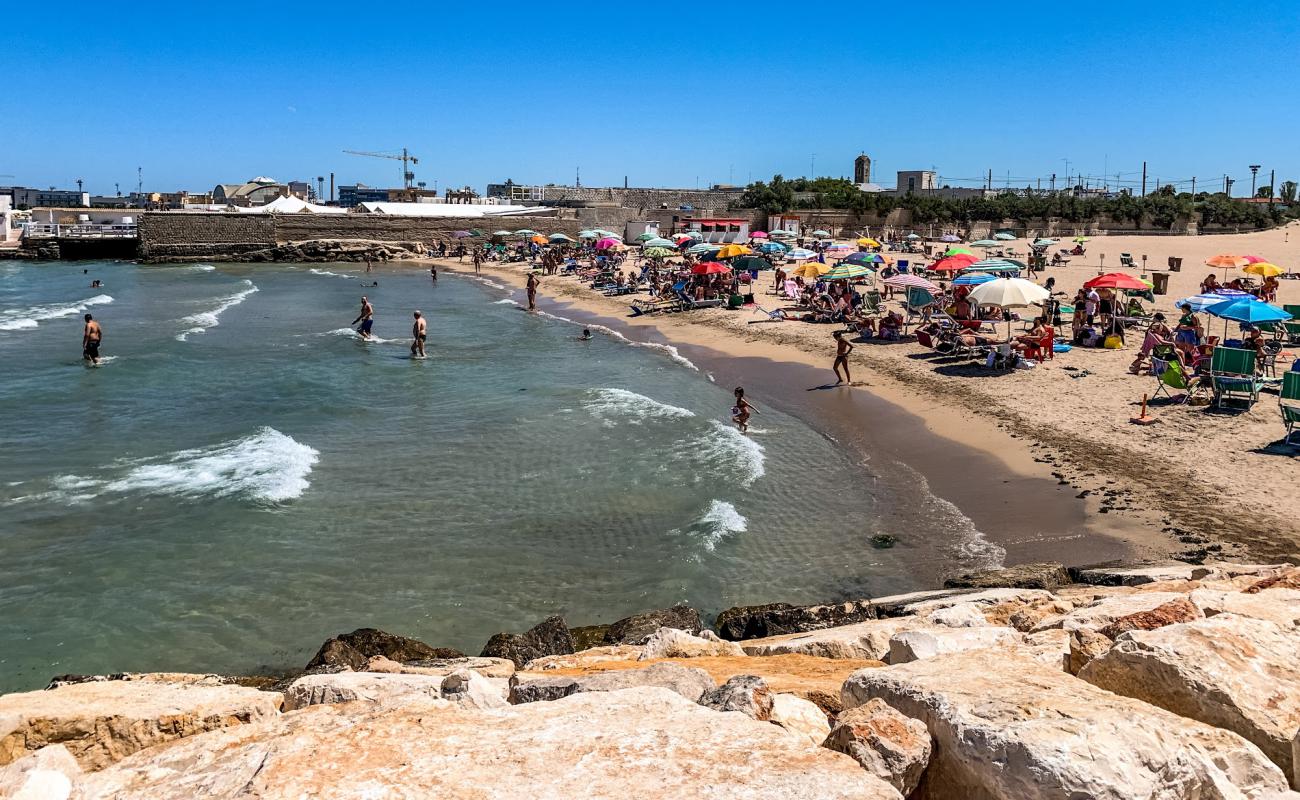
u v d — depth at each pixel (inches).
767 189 3759.8
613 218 3663.9
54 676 402.3
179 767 133.1
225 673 405.4
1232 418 715.4
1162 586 324.2
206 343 1382.9
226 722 185.2
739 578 495.2
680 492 632.4
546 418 858.8
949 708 136.5
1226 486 570.9
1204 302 864.3
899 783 127.9
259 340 1418.6
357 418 877.2
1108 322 1120.2
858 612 400.5
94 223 4269.2
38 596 478.3
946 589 443.8
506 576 505.0
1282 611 206.7
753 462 691.4
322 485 662.5
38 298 2057.1
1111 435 696.4
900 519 572.1
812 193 4087.1
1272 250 2436.0
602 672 219.0
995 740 125.4
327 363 1203.9
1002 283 916.6
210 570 512.1
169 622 451.2
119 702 189.5
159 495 637.3
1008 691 143.5
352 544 550.0
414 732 135.4
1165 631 170.7
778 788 115.5
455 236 3491.6
